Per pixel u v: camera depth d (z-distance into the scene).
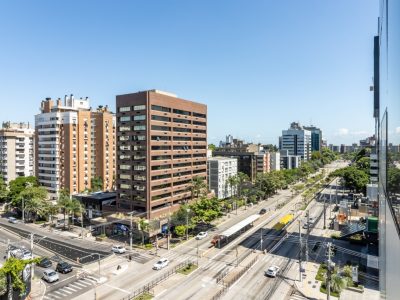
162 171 90.69
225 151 198.62
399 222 7.39
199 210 83.81
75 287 52.28
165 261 61.81
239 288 51.53
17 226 93.31
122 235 83.56
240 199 127.88
